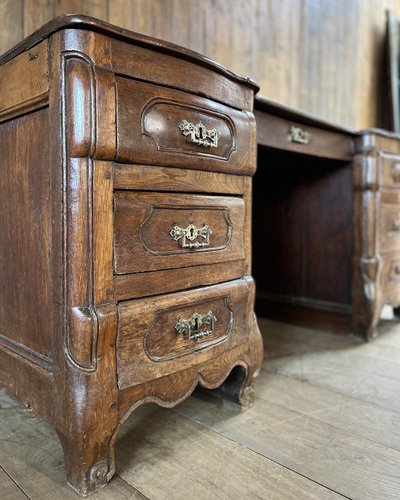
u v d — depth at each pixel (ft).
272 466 2.52
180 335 2.60
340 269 5.38
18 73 2.48
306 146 4.42
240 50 5.72
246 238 3.13
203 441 2.80
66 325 2.17
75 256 2.13
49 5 3.78
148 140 2.34
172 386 2.57
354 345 4.95
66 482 2.34
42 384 2.38
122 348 2.28
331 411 3.26
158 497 2.23
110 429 2.25
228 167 2.89
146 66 2.33
